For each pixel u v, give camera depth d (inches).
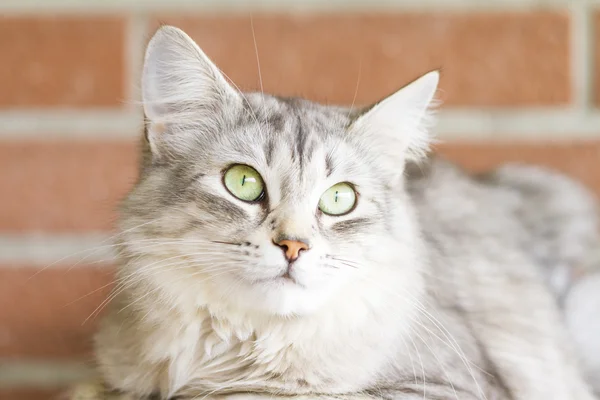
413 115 31.6
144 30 36.5
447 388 30.3
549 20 36.7
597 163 36.9
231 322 29.8
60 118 36.4
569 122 36.9
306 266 29.3
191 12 36.7
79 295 36.3
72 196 36.4
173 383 30.0
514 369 32.6
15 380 36.3
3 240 36.4
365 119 31.0
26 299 36.3
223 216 29.5
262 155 30.0
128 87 36.5
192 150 30.4
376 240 30.5
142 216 30.0
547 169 37.0
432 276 32.3
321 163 30.2
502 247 35.0
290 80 36.9
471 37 36.8
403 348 30.5
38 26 36.3
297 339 29.9
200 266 29.5
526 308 33.9
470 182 36.3
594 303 36.0
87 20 36.4
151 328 30.0
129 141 36.5
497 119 37.0
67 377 36.2
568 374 33.9
